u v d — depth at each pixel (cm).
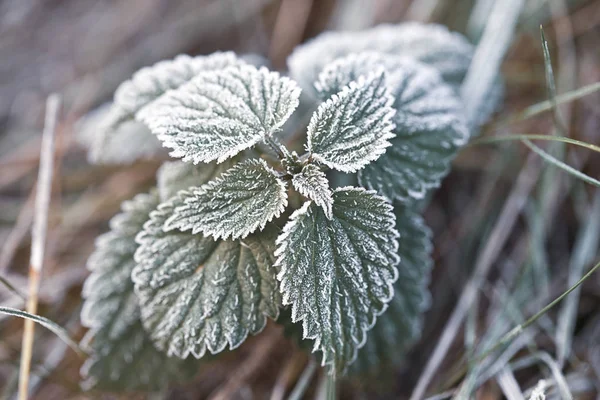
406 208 30
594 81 39
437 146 29
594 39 41
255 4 47
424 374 33
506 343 33
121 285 30
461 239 38
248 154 28
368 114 27
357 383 32
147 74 30
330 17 45
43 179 34
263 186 27
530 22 40
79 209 39
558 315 35
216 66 30
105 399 33
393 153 29
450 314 36
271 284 27
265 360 35
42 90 46
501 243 36
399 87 30
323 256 26
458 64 34
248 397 34
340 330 27
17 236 37
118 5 48
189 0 48
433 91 30
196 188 27
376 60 30
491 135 38
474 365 31
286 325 29
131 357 30
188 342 27
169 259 28
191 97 28
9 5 48
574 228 38
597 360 33
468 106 34
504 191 38
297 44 45
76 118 44
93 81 45
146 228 28
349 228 27
